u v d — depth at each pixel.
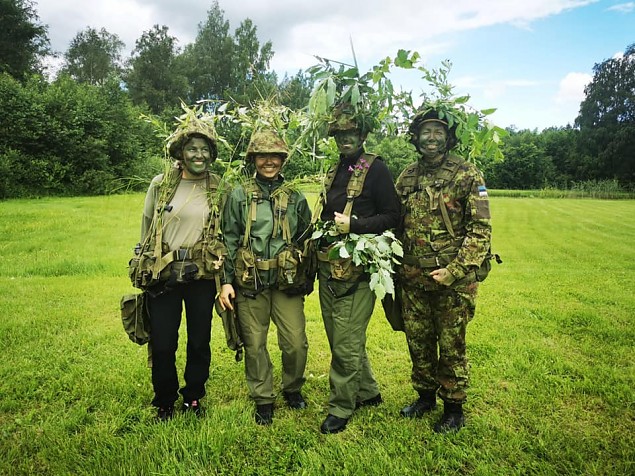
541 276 6.84
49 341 3.82
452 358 2.47
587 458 2.24
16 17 27.30
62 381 3.06
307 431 2.50
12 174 18.62
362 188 2.46
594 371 3.24
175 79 39.47
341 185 2.56
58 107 21.70
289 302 2.66
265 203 2.57
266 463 2.24
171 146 2.43
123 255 7.80
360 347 2.54
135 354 3.58
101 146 22.02
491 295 5.62
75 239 9.12
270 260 2.53
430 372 2.65
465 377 2.50
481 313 4.83
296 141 2.51
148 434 2.44
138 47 40.28
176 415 2.63
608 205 24.09
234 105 2.83
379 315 4.83
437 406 2.81
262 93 3.45
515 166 48.53
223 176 2.54
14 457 2.25
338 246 2.34
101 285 5.80
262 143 2.45
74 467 2.18
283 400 2.90
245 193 2.58
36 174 19.56
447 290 2.41
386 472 2.14
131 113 25.08
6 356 3.48
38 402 2.82
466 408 2.77
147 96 38.59
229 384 3.11
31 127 20.38
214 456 2.24
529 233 12.53
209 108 2.78
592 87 51.69
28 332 4.00
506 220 15.98
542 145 51.78
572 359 3.51
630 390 2.91
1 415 2.67
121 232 10.16
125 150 23.09
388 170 2.52
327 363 3.53
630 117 48.06
